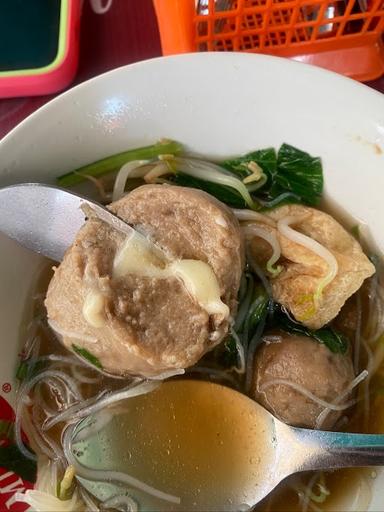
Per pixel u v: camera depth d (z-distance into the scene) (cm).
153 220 13
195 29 16
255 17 18
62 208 13
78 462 13
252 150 15
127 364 12
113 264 12
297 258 14
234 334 14
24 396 14
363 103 13
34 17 18
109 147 14
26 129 13
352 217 15
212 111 14
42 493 13
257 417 13
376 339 15
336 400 13
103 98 13
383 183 14
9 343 14
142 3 19
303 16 18
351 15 16
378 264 15
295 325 14
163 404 13
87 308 12
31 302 14
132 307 12
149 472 13
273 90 14
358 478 13
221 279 12
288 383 13
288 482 14
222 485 13
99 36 19
